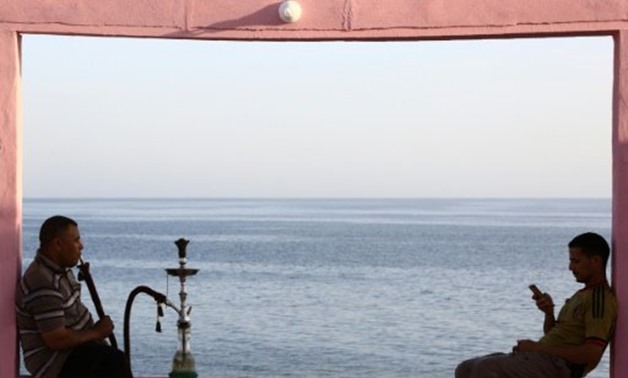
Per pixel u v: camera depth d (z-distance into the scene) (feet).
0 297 23.72
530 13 23.02
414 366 78.79
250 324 108.06
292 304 131.75
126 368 22.54
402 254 236.02
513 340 94.89
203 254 232.32
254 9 23.49
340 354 85.35
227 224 406.82
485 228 376.89
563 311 23.15
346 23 23.39
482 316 116.57
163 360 76.02
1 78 23.70
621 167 23.02
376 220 470.39
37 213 579.89
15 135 23.73
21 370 26.37
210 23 23.56
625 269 22.97
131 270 187.11
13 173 23.73
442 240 292.40
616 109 23.09
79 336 22.21
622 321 22.93
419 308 126.82
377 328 104.88
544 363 22.35
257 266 200.54
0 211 23.75
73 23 23.61
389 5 23.32
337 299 138.92
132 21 23.61
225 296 142.10
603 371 64.44
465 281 168.66
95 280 167.32
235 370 76.79
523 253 238.68
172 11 23.61
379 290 152.76
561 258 222.28
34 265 22.33
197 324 107.45
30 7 23.62
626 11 22.84
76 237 22.56
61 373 22.17
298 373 75.20
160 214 569.64
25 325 22.45
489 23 23.11
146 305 118.42
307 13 23.41
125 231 338.54
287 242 279.08
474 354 85.66
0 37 23.65
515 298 139.44
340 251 244.83
